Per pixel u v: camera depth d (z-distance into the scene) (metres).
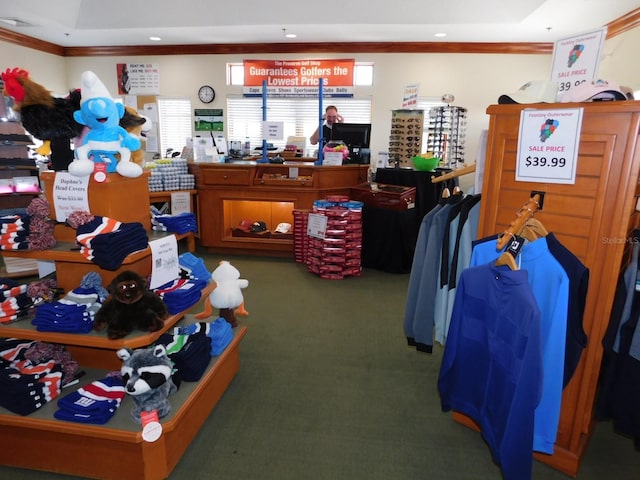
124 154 1.87
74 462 1.73
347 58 6.89
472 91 6.77
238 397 2.32
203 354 2.10
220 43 6.97
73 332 1.71
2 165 4.34
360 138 5.12
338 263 4.33
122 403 1.80
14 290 1.85
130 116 1.99
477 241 1.76
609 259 1.59
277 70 7.08
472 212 2.02
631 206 1.54
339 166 4.82
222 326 2.37
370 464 1.87
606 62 5.41
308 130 7.37
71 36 6.47
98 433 1.63
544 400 1.59
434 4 5.20
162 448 1.70
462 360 1.77
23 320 1.82
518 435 1.42
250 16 5.60
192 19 5.74
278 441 1.99
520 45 6.48
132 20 5.80
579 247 1.66
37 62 6.79
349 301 3.75
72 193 1.83
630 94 1.80
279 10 5.47
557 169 1.64
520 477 1.44
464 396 1.81
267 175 4.89
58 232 1.90
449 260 2.07
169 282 2.04
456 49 6.64
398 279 4.38
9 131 4.37
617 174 1.54
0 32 6.03
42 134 1.83
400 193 4.37
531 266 1.60
